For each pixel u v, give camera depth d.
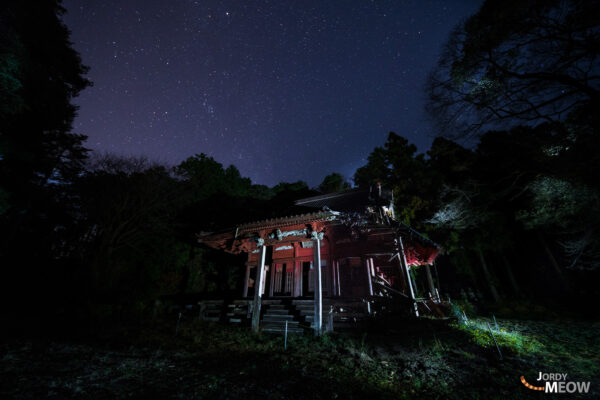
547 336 12.40
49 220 19.11
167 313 16.23
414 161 30.38
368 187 18.98
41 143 18.91
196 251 24.11
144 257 20.47
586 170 11.78
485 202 25.52
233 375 6.98
